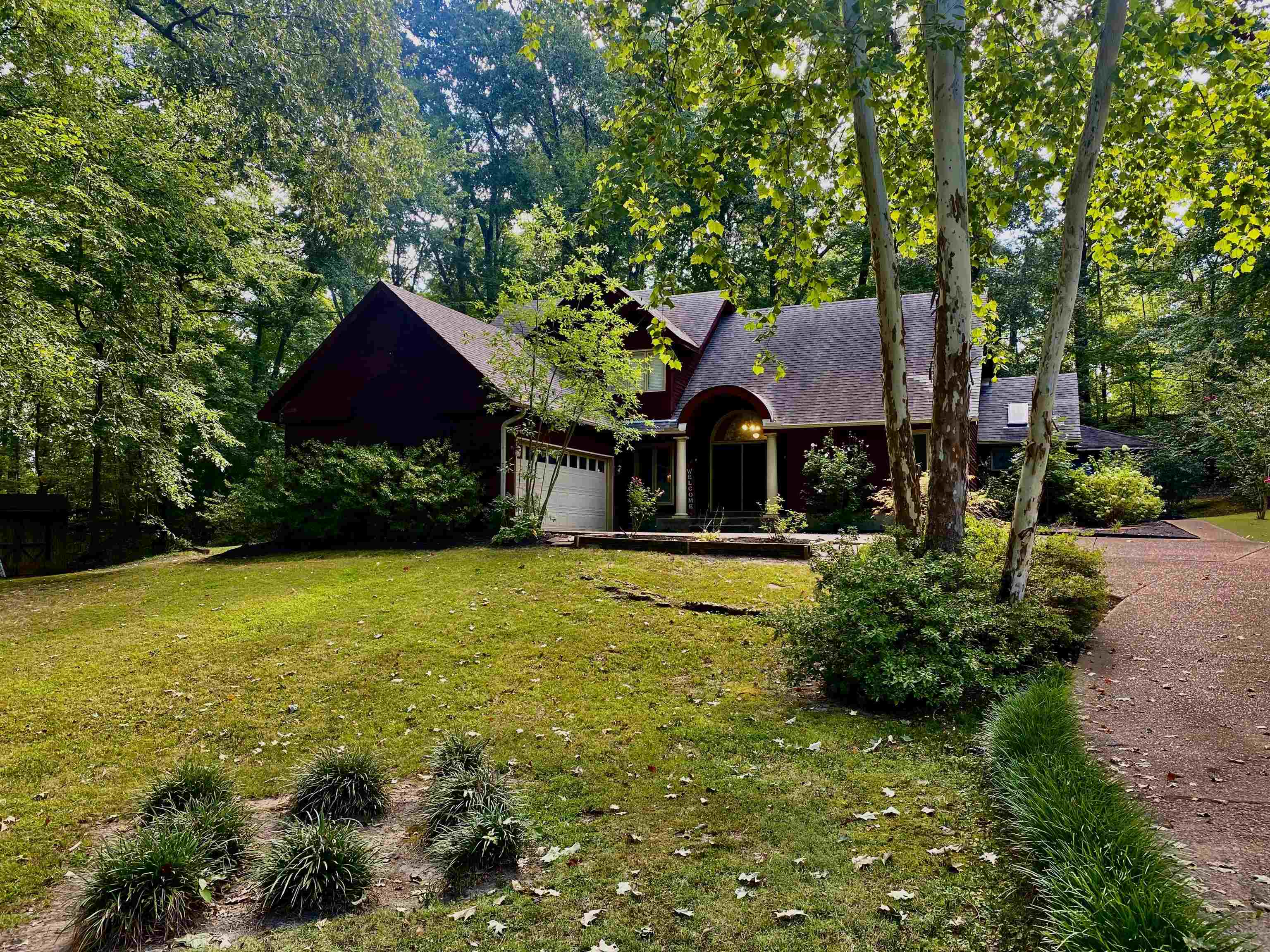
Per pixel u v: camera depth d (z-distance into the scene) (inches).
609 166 240.1
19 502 837.8
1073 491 639.8
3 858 157.3
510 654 289.7
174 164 579.5
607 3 246.2
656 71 248.5
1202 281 907.4
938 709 213.9
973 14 250.7
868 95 268.1
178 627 343.6
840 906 117.5
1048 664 225.9
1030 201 307.6
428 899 135.0
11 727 231.8
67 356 441.1
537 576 407.8
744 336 800.9
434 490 544.1
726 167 253.8
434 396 603.8
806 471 637.3
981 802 150.2
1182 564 362.3
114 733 228.5
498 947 116.4
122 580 470.3
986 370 845.2
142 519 737.0
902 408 275.1
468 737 200.5
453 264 1446.9
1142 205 307.0
